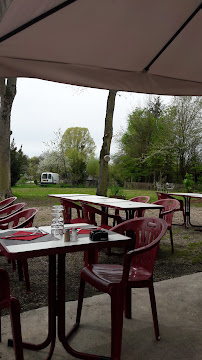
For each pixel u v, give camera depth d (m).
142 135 31.52
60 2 1.70
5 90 11.78
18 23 1.81
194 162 28.83
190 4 1.95
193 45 2.35
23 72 2.21
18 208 4.73
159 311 2.95
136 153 31.47
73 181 36.62
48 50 2.15
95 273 2.45
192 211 11.22
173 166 29.77
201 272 4.18
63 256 2.11
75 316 2.82
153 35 2.20
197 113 28.02
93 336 2.47
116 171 31.59
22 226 3.44
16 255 1.80
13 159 26.31
